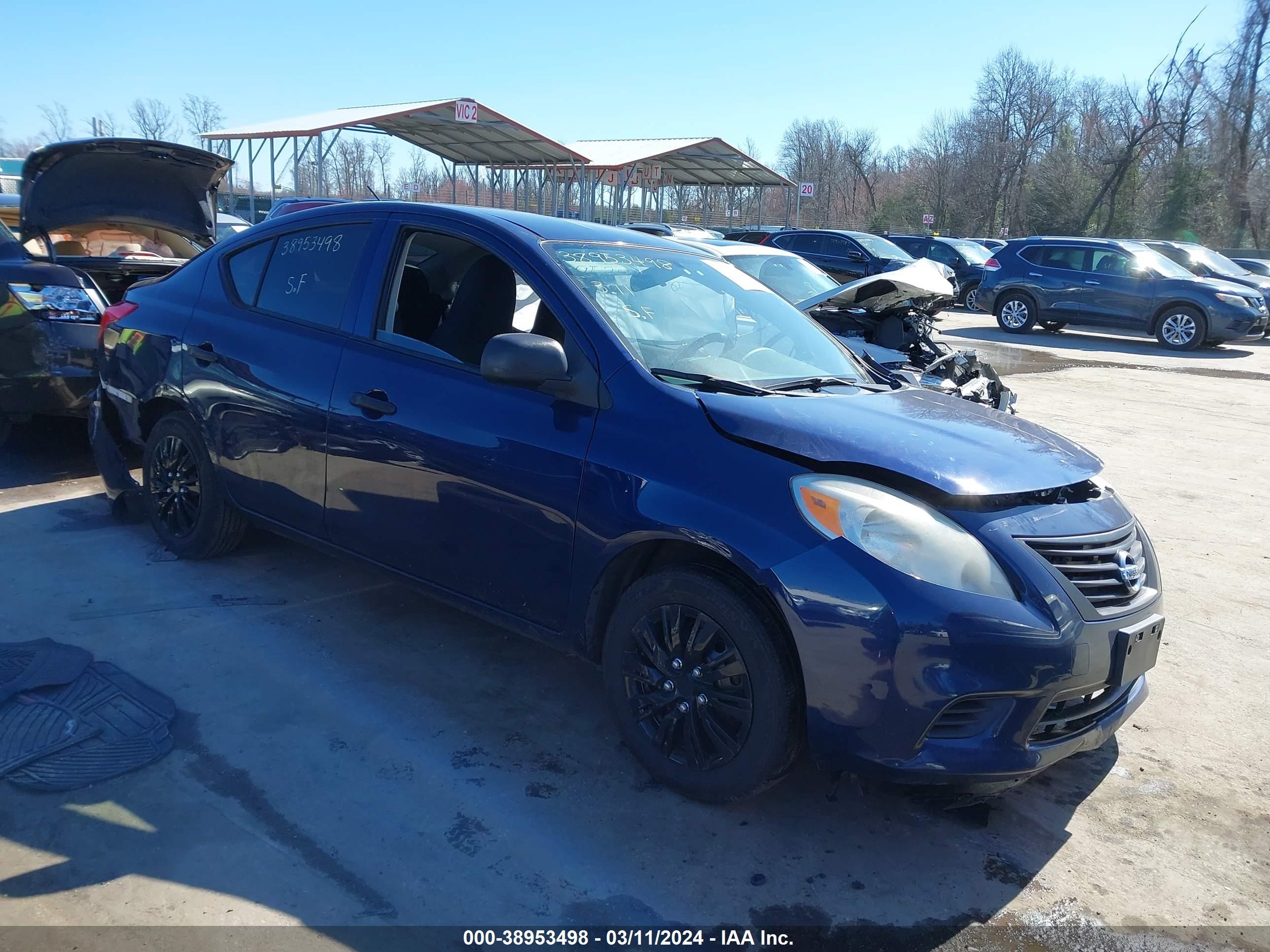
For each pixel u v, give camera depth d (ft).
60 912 7.66
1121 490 23.32
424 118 88.17
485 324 11.61
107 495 17.81
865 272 61.57
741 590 8.98
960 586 8.40
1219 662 13.91
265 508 13.37
